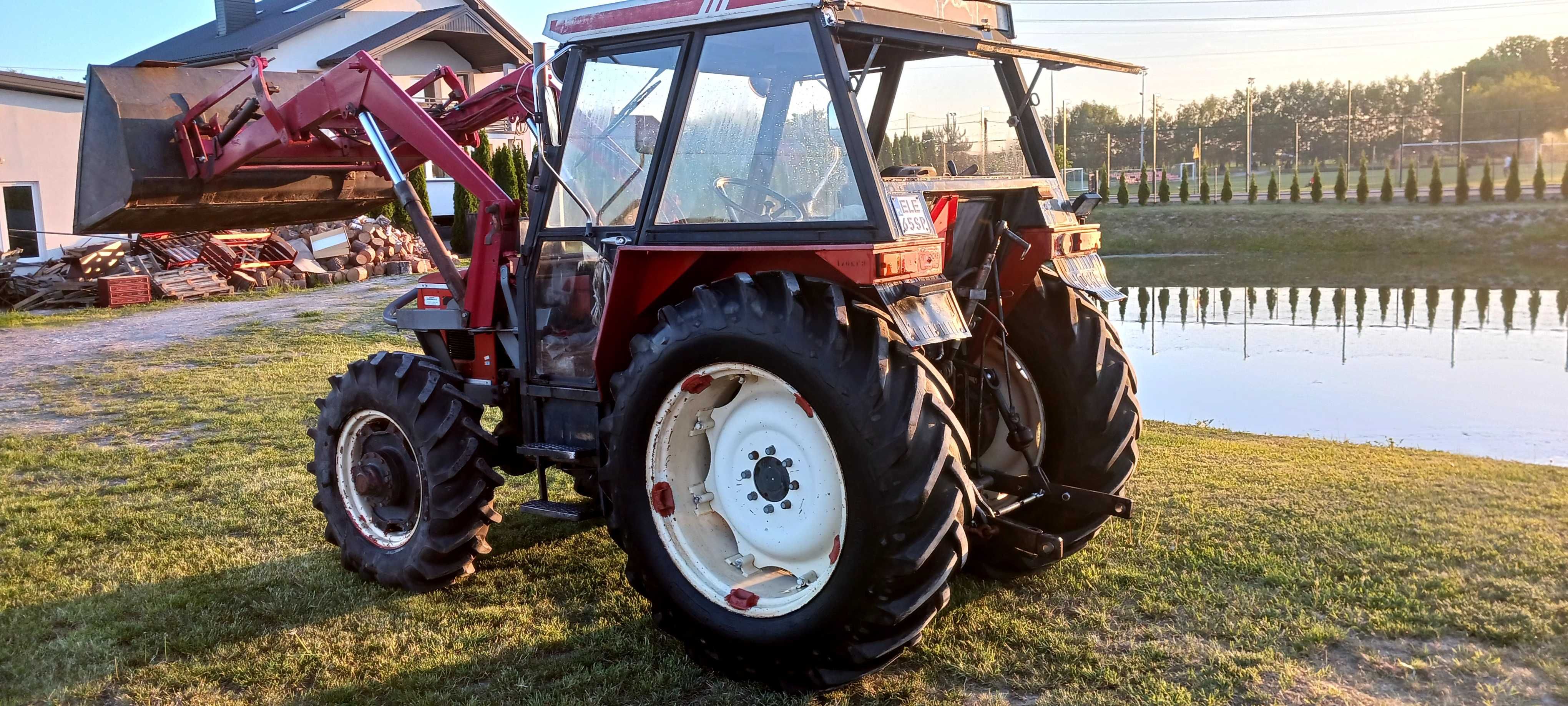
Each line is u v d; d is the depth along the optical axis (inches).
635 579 137.3
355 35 958.4
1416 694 119.0
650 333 141.9
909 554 113.7
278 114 194.5
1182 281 890.7
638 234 137.4
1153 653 131.3
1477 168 1785.2
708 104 130.9
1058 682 126.0
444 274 171.0
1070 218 154.3
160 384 357.7
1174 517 183.3
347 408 172.1
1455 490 198.1
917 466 114.0
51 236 668.1
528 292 156.2
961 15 145.8
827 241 118.5
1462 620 134.9
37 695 131.2
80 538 192.1
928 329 117.0
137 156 209.0
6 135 640.4
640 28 135.3
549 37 147.4
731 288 126.8
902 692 125.6
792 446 128.2
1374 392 383.9
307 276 671.8
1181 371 445.4
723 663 130.6
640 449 134.1
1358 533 169.8
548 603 156.3
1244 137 2469.2
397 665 136.3
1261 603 144.9
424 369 167.3
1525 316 614.5
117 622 151.8
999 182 138.9
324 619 152.4
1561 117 1959.9
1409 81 2726.4
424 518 161.8
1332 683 122.3
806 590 125.2
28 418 308.8
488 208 163.0
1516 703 115.7
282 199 230.8
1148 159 2488.9
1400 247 1061.1
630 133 141.0
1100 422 152.2
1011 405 149.3
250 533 194.4
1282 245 1130.0
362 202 245.3
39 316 539.5
